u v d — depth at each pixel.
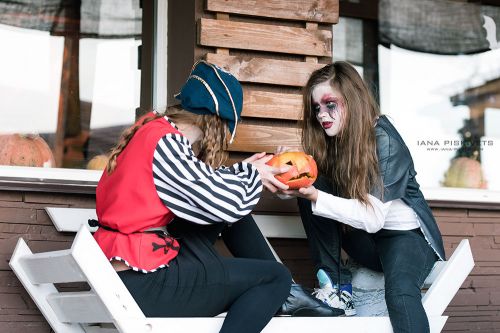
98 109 5.20
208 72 3.15
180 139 3.00
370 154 3.48
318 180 3.73
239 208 2.99
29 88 5.20
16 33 5.24
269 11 4.18
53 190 3.72
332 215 3.42
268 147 4.11
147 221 2.92
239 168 3.14
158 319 2.88
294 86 4.20
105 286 2.79
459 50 5.82
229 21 4.10
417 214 3.55
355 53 5.63
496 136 5.79
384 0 5.71
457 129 5.77
